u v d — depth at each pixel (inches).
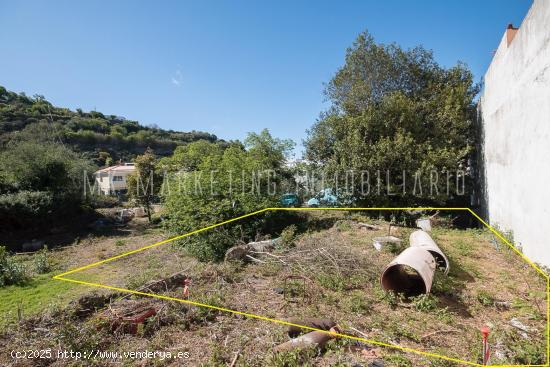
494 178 355.9
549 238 206.1
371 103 498.9
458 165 446.6
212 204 342.3
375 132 466.6
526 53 244.4
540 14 216.5
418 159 432.1
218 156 440.1
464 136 461.4
